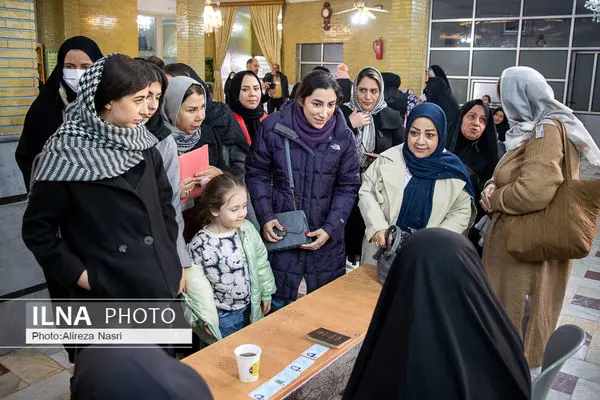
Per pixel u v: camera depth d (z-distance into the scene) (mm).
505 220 2574
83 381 730
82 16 11383
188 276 2465
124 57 1843
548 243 2404
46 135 2758
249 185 2777
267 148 2746
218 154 3004
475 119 3277
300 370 1728
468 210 2615
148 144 1970
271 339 1933
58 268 1825
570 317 3740
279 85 11594
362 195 2697
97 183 1827
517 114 2631
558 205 2383
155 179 2029
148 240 1922
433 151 2576
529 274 2588
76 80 2734
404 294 1068
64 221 1890
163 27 13938
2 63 3090
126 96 1794
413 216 2590
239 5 13609
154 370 732
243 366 1639
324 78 2617
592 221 2357
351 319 2090
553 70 10516
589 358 3182
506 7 10695
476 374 1028
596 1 9367
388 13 11844
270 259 2803
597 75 10125
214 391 1612
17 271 3162
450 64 11484
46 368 2936
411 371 1013
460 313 1045
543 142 2430
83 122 1841
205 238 2533
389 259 2393
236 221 2496
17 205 3150
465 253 1082
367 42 12227
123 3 12008
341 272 2857
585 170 8906
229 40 14188
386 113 3502
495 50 10977
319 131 2682
